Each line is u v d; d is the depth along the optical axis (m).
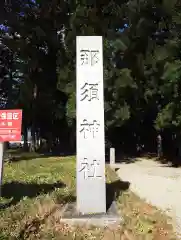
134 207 8.17
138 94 22.69
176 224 7.02
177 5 19.83
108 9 23.28
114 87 21.56
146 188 11.69
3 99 34.28
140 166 20.55
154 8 22.59
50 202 8.05
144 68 22.48
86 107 7.63
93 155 7.56
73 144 33.50
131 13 22.69
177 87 18.28
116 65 23.33
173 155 29.22
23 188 10.33
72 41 23.00
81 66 7.68
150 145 37.66
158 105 25.23
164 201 9.41
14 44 26.88
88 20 22.91
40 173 14.30
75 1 23.67
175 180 13.90
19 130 7.29
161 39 23.30
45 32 27.08
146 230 6.46
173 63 18.66
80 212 7.32
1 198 8.55
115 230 6.36
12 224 6.26
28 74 28.64
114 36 22.58
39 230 6.23
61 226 6.51
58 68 24.31
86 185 7.47
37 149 36.12
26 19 27.03
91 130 7.61
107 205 8.14
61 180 12.29
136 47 22.80
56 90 29.38
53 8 26.70
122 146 36.84
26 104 29.84
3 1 25.72
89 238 5.96
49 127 35.88
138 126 34.06
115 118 21.98
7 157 20.45
